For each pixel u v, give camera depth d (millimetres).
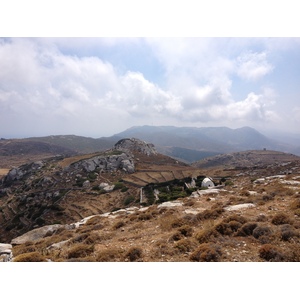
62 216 86375
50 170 147250
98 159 152250
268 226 13445
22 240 21406
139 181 123000
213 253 10797
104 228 20391
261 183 34406
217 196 28062
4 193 138750
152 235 15781
